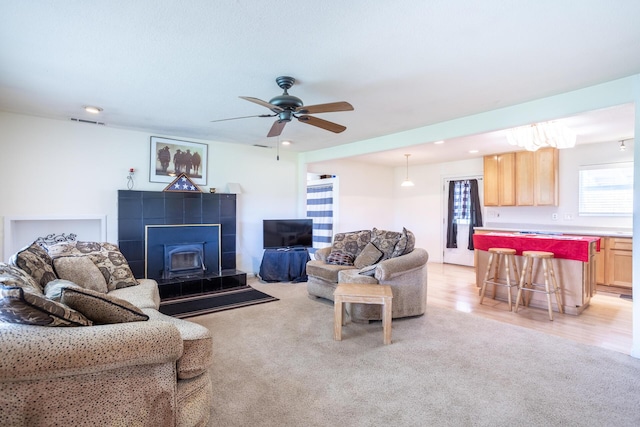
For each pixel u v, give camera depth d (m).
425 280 3.81
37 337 1.22
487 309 4.03
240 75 2.68
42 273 2.37
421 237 7.87
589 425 1.83
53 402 1.25
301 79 2.74
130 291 2.88
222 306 4.02
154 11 1.82
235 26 1.97
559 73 2.62
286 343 2.94
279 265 5.48
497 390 2.18
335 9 1.79
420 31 2.01
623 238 4.87
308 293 4.63
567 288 3.90
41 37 2.09
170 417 1.52
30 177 3.95
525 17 1.86
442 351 2.78
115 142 4.52
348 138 5.06
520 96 3.14
